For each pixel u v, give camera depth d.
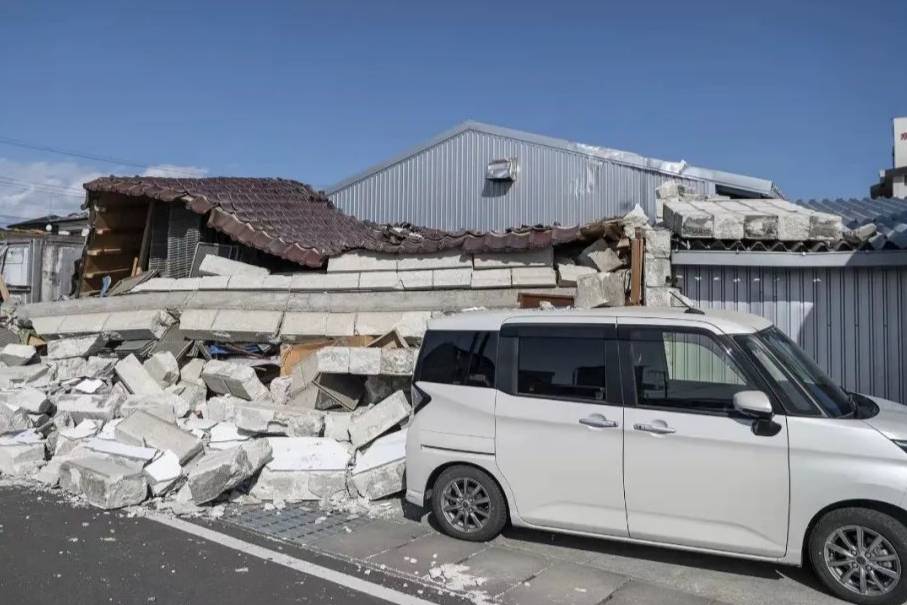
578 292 8.91
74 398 9.42
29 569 5.31
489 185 15.14
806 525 4.79
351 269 10.92
